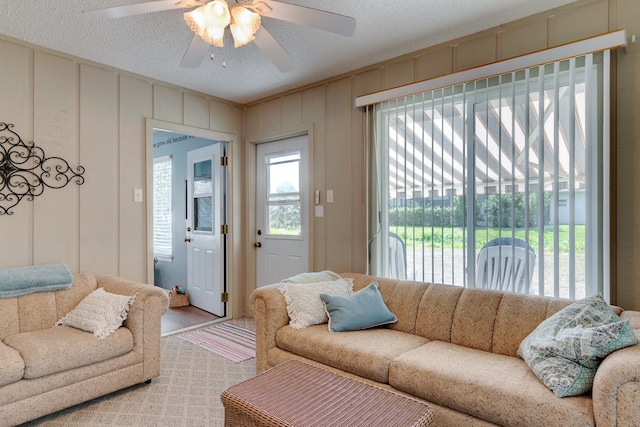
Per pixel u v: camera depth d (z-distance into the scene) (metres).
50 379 2.01
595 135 2.08
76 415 2.13
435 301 2.36
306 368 1.85
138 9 1.72
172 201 5.10
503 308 2.12
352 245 3.20
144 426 2.03
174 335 3.54
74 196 2.88
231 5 2.14
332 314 2.42
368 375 1.97
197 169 4.54
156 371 2.52
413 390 1.81
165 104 3.45
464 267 2.52
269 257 4.02
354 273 3.00
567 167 2.16
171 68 3.12
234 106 4.06
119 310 2.36
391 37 2.61
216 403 2.29
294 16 1.77
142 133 3.28
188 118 3.62
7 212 2.56
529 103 2.29
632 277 2.02
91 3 2.14
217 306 4.15
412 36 2.60
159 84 3.40
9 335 2.27
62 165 2.82
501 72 2.35
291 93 3.67
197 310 4.38
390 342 2.17
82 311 2.39
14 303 2.36
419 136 2.75
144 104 3.30
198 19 1.75
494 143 2.41
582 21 2.19
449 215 2.59
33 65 2.68
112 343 2.26
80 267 2.91
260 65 3.05
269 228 4.05
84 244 2.93
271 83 3.48
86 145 2.95
